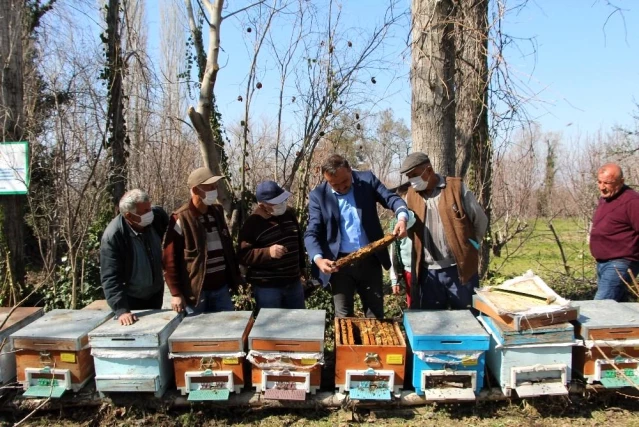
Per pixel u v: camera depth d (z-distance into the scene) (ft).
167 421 11.53
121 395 11.76
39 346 11.45
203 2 18.22
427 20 15.83
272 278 13.56
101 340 11.27
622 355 11.50
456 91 20.22
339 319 13.08
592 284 22.82
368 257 13.35
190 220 12.57
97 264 22.02
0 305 17.20
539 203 33.60
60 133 19.75
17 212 17.75
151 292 13.46
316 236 13.12
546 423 11.41
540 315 11.21
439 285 13.20
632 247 14.55
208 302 13.44
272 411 11.91
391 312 19.45
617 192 14.85
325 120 20.02
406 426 11.39
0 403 11.71
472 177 21.58
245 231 13.38
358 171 13.70
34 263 32.12
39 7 28.27
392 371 11.46
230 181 20.27
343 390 11.69
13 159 16.98
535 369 11.31
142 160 29.12
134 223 12.51
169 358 11.54
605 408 11.91
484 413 11.74
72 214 20.18
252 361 11.43
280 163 22.00
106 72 24.06
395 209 12.69
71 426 11.51
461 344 11.30
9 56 17.42
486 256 22.04
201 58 21.27
